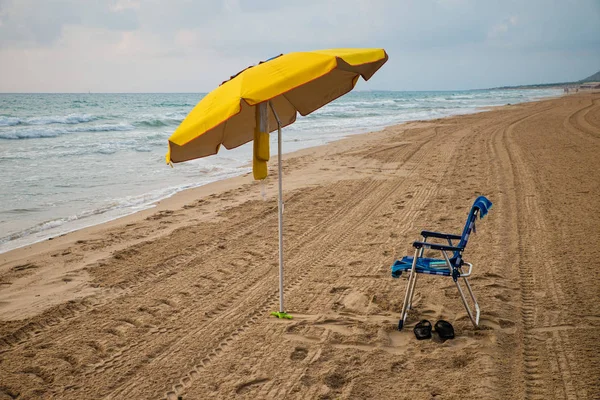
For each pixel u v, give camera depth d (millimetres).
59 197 10211
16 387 3781
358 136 21359
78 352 4293
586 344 4070
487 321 4551
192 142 4328
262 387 3648
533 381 3588
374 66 4023
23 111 39844
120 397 3617
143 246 7207
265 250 6953
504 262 6004
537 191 9492
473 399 3387
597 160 12367
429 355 3996
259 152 4098
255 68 3857
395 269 4602
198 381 3771
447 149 15852
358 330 4484
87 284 5871
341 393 3520
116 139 19344
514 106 45125
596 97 54969
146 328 4707
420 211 8547
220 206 9570
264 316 4883
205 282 5855
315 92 4914
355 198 9812
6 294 5625
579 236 6801
